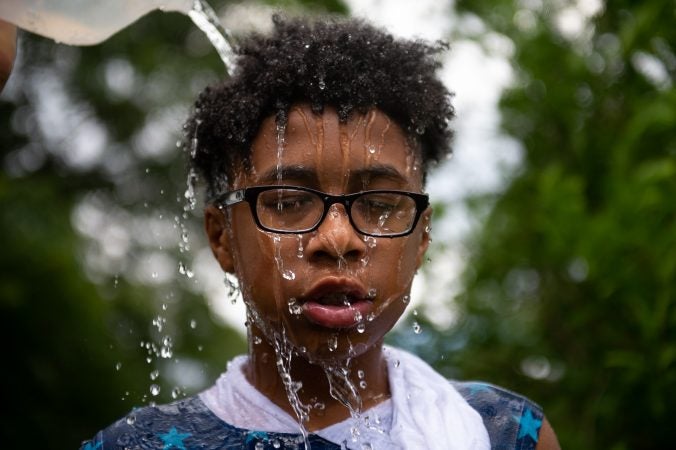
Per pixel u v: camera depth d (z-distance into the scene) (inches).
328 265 52.2
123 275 206.7
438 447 53.6
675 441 84.9
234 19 167.3
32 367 177.6
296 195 53.6
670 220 86.2
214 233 60.9
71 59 199.5
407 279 55.6
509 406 60.7
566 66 100.3
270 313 53.8
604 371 90.0
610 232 86.0
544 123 102.8
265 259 53.6
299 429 54.7
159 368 198.7
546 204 92.4
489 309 105.6
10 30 51.2
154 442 55.7
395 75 57.3
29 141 204.4
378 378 58.5
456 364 104.0
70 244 191.8
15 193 188.2
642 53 93.0
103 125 209.2
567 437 89.7
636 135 87.7
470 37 104.2
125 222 211.2
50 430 177.6
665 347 82.0
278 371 56.4
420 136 60.4
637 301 84.7
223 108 58.4
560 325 98.1
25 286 179.3
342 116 54.5
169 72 206.2
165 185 207.8
